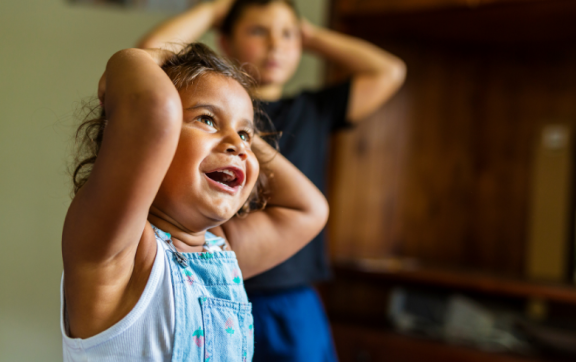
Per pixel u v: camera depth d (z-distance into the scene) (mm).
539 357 1352
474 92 1697
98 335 450
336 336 1452
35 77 1763
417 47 1635
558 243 1490
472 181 1702
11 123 1761
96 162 403
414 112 1662
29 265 1768
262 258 661
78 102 694
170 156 403
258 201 691
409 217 1681
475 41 1612
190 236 536
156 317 470
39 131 1754
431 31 1545
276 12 1113
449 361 1358
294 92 1699
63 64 1763
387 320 1590
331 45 1297
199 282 513
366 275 1446
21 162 1760
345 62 1299
